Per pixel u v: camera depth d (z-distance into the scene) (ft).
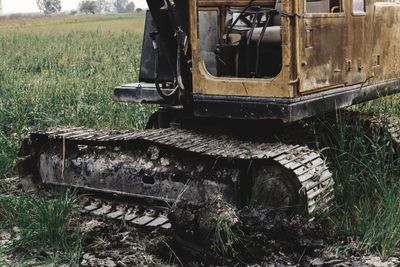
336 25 20.81
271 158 18.70
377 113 25.14
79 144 22.86
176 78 21.34
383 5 24.12
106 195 22.67
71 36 129.49
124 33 134.51
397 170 22.70
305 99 19.63
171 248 19.17
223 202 18.71
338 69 21.06
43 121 34.65
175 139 20.80
